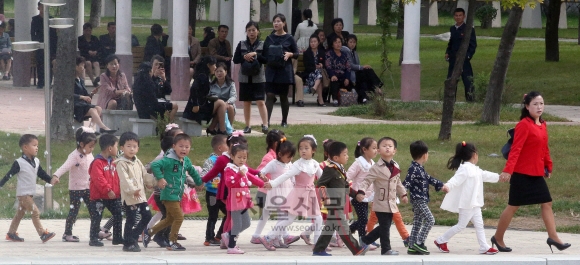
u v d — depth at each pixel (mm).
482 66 72312
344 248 24141
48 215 28516
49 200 28969
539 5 117938
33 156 24250
